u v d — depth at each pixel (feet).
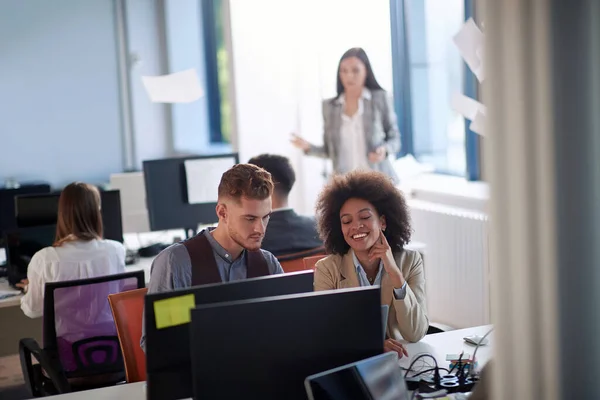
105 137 26.66
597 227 5.40
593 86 5.31
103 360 11.54
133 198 16.29
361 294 6.12
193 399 5.80
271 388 5.86
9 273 13.52
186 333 6.35
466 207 15.99
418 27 18.42
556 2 5.26
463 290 15.46
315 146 17.35
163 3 26.61
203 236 8.28
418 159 19.01
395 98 19.08
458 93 12.17
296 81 18.71
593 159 5.35
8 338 14.87
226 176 7.87
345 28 17.85
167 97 14.52
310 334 5.96
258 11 18.37
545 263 5.41
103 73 26.43
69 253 12.07
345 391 5.78
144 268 14.14
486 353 8.38
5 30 25.27
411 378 7.70
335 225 8.89
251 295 6.57
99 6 26.18
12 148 25.70
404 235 8.95
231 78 18.43
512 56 5.36
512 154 5.43
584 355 5.48
